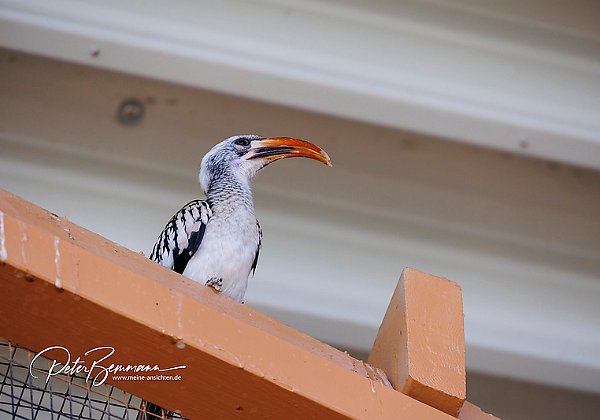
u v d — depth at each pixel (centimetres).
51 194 831
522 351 851
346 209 877
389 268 863
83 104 847
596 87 834
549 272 891
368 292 848
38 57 828
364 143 873
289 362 367
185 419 384
